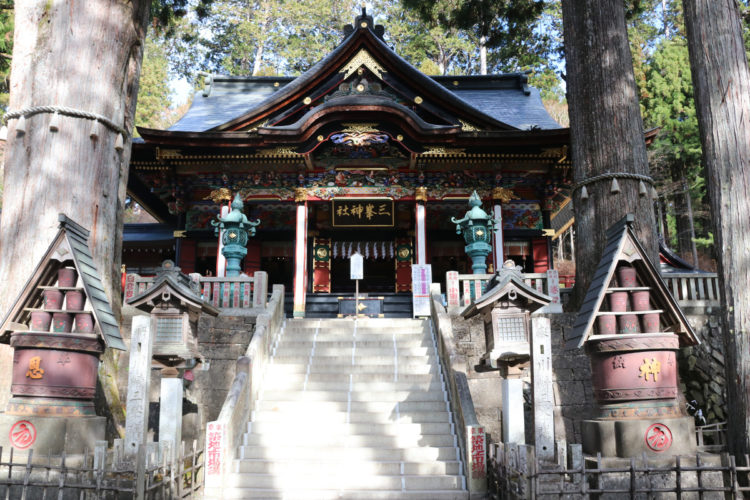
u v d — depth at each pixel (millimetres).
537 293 7652
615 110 11781
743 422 7398
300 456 8180
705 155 8430
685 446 6332
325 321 12203
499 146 17609
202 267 20203
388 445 8391
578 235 11984
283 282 22156
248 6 41531
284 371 10172
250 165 18562
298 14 40844
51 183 9039
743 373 7496
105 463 6246
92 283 7020
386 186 18844
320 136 17406
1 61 18625
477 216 12508
